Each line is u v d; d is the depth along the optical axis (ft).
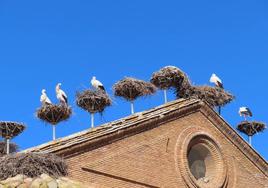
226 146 109.09
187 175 98.68
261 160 113.70
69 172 83.05
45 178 76.13
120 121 96.02
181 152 99.91
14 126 107.04
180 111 103.40
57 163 80.12
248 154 112.27
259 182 111.86
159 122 99.25
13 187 74.33
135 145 93.91
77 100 101.04
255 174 111.96
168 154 98.12
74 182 79.05
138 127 95.25
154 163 95.30
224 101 118.42
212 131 107.96
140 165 93.15
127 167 91.20
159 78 111.24
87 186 80.43
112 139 90.89
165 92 111.24
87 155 86.58
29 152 79.51
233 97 119.85
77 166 84.69
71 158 84.43
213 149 106.32
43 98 100.63
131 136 94.02
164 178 95.55
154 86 107.04
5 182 74.90
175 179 97.04
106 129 92.68
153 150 96.17
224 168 106.01
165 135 99.25
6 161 77.10
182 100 107.14
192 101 106.63
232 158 108.99
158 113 99.71
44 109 99.50
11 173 76.02
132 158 92.48
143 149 94.79
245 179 109.60
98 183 86.38
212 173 105.09
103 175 87.61
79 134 91.50
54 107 99.35
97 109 100.78
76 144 85.35
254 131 123.95
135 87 103.91
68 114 100.89
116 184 88.74
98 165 87.30
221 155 106.73
